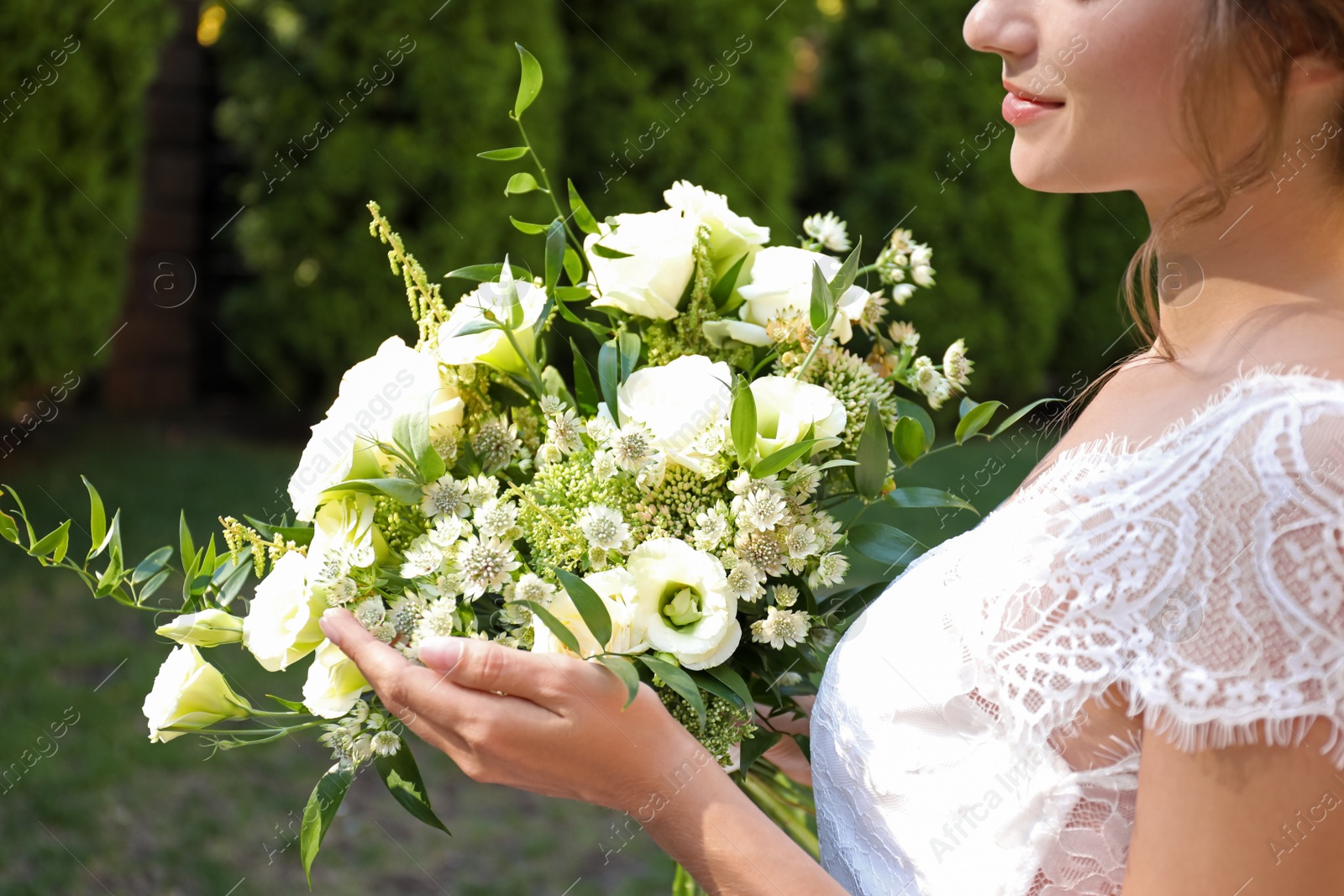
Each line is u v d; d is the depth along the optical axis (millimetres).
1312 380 728
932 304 6906
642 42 5891
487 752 818
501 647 824
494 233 5559
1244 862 673
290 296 5703
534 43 5535
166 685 953
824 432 992
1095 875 781
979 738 845
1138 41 790
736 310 1104
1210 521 723
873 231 6980
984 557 857
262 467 5359
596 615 841
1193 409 775
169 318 6309
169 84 6008
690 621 942
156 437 5746
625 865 3029
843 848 959
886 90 6969
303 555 1018
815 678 1089
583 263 1142
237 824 2992
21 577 4094
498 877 2928
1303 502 692
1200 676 695
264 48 5512
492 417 1054
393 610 931
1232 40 748
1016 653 803
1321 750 662
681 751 841
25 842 2777
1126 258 7738
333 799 952
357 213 5543
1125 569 750
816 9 6398
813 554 980
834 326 1055
